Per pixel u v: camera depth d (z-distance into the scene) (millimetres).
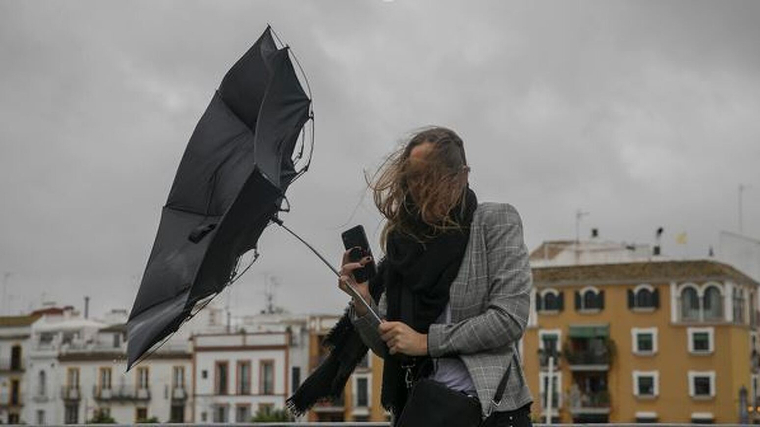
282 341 70875
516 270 2707
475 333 2650
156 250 3057
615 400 61844
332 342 3012
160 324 2812
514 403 2719
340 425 5691
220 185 3055
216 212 3072
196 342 73875
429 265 2719
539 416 63062
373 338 2887
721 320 60250
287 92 2764
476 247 2742
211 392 72812
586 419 61906
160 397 74812
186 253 2990
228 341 72688
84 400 77750
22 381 80750
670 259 63469
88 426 5730
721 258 67375
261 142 2635
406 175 2732
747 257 67188
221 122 3148
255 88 3074
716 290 60594
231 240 2680
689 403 60406
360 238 2924
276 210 2770
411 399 2680
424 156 2717
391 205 2775
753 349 64125
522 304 2693
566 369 62812
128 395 75750
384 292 2982
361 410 66188
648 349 61594
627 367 61844
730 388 59844
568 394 62469
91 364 77938
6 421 80188
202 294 2744
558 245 72250
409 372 2824
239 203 2600
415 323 2742
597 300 62812
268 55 3043
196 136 3154
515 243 2738
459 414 2635
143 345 2811
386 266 2879
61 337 79938
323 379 3020
